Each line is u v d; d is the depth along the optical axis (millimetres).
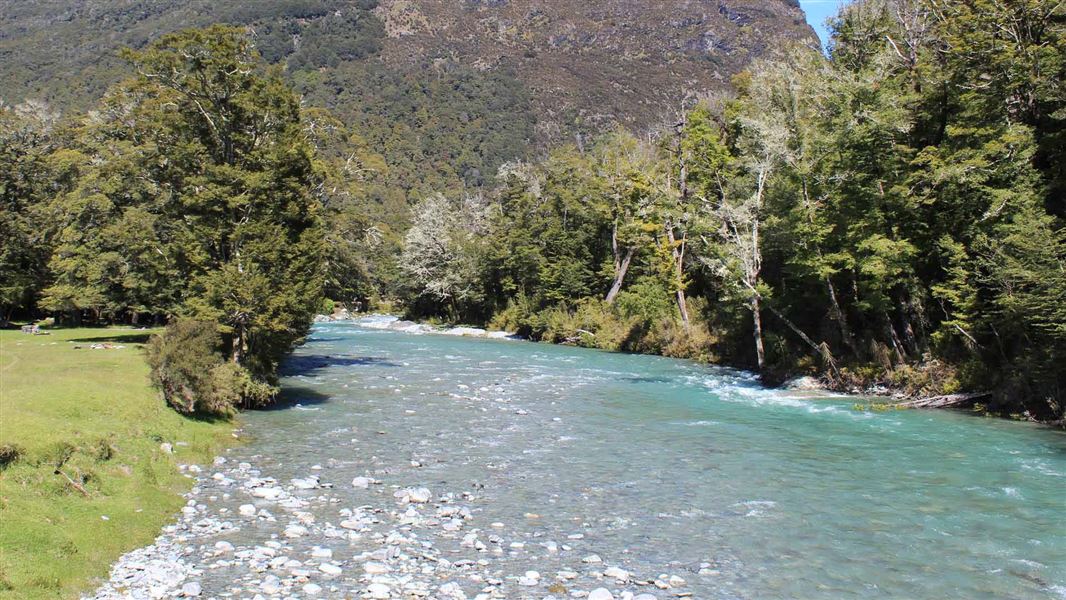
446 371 40906
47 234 55531
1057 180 28453
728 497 15953
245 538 12766
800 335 37656
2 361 26219
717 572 11625
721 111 58062
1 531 10531
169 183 29984
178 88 28688
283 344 28094
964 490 16453
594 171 68688
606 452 20422
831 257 32219
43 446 13562
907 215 30969
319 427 23828
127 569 11047
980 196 28750
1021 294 25062
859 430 23750
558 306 69188
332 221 42344
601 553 12422
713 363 46594
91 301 47812
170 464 16891
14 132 57625
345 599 10172
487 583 10922
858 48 37219
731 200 45750
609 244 69625
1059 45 28375
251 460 19016
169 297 29281
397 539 12812
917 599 10656
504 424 24703
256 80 29297
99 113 41625
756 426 24516
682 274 57875
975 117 30219
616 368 43562
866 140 30859
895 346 31891
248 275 25375
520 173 78938
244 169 28516
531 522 14078
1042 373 24797
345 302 49938
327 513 14359
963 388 28234
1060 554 12477
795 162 33969
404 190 199875
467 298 84500
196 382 22359
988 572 11680
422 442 21578
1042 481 17219
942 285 29516
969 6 31938
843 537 13344
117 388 20500
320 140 44312
